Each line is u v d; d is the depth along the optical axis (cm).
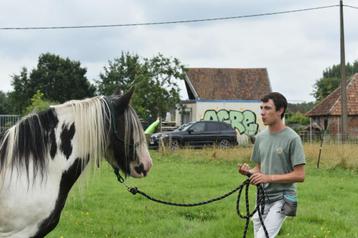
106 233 864
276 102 553
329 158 1989
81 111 490
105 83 4062
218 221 945
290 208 548
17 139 470
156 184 1462
